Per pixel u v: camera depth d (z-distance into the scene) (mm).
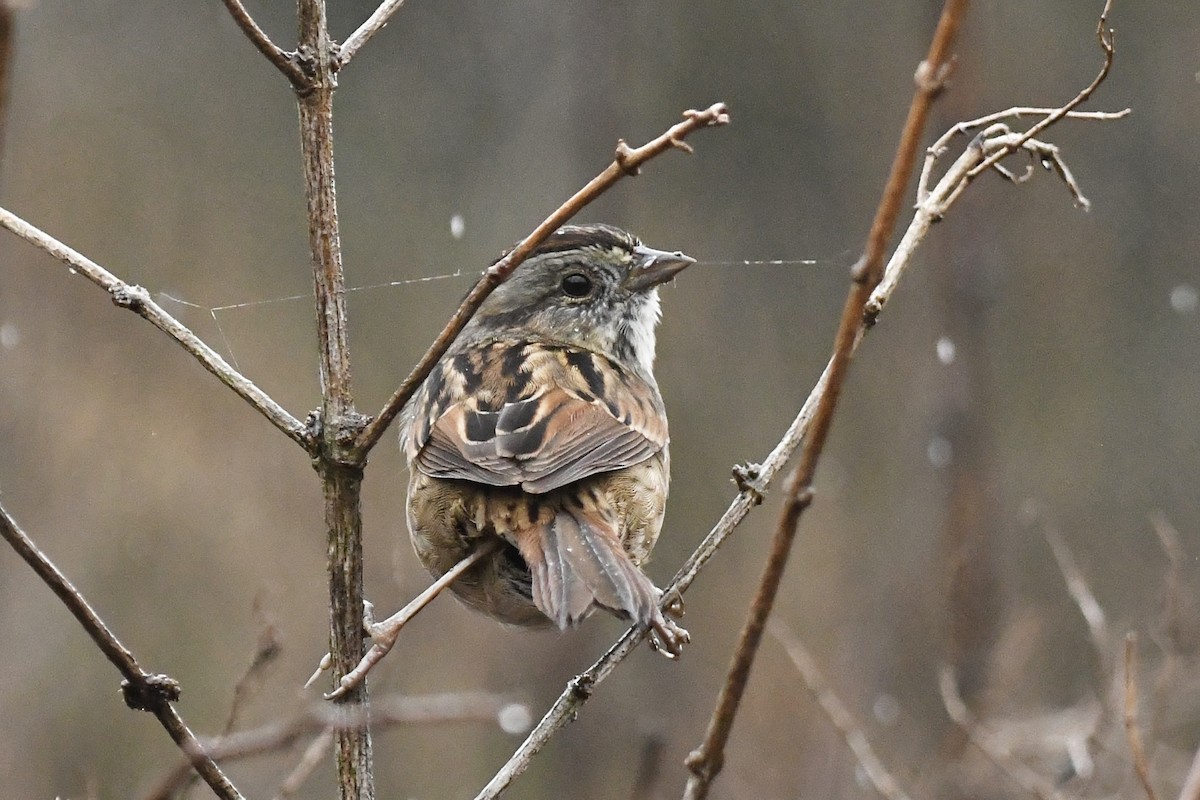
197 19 16031
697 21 15578
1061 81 15430
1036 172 15438
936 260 13148
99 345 14375
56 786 11609
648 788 9039
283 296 15195
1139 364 15195
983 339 12914
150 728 12055
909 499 13375
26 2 3557
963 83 13328
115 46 15945
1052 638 12523
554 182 14406
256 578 13305
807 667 8883
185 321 14711
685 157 15391
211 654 12750
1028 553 13805
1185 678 9906
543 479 6852
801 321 15234
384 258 15055
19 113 15453
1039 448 14883
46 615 12680
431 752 12000
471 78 15195
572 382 7609
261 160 15750
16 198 15000
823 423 4383
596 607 6242
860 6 15695
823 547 14109
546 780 11789
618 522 7211
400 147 15312
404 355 14734
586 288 8906
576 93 14156
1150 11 15477
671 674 12281
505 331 8938
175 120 15742
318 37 5531
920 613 12453
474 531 7012
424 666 11812
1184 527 14289
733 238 15312
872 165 15344
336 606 5453
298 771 6023
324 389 5477
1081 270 15414
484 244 14781
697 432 14758
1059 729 9820
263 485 13922
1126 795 9008
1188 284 15258
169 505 13578
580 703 6051
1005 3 15477
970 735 8781
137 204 15242
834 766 11195
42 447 13602
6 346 14070
